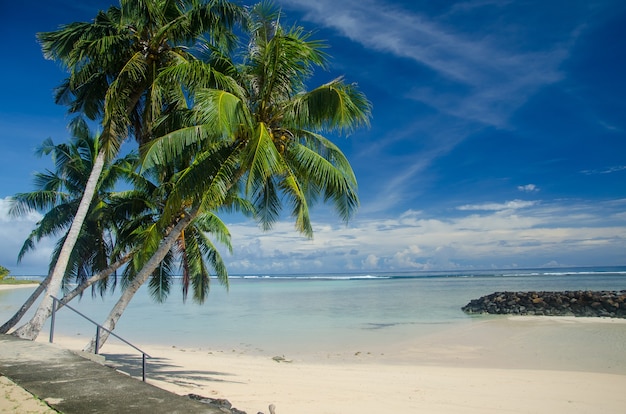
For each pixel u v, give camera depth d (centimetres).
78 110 1577
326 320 3089
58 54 1438
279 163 1182
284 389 1216
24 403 513
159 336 2497
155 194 1614
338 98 1117
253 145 1052
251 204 1561
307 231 1317
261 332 2594
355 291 6556
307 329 2677
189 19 1416
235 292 7044
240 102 1116
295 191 1235
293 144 1251
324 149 1338
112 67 1438
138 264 1575
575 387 1277
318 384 1304
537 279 9050
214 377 1362
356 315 3356
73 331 2698
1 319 3103
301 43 1155
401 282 9719
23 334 1152
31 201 1684
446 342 2180
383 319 3103
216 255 1839
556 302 3400
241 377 1388
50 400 524
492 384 1323
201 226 1825
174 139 1172
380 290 6594
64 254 1271
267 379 1366
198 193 1176
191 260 1764
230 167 1184
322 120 1204
